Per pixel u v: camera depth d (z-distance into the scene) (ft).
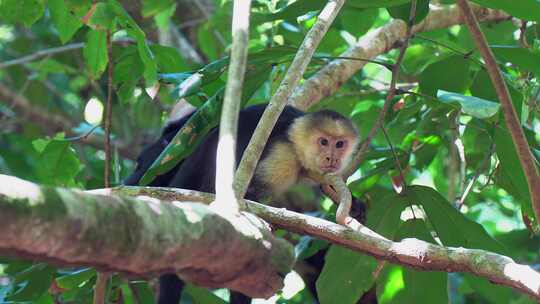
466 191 31.24
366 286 27.02
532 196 21.61
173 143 26.89
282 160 33.65
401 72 38.70
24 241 12.01
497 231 49.85
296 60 21.70
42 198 12.05
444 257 19.84
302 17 31.12
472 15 21.27
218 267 14.75
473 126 32.99
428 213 27.22
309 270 37.32
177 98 27.43
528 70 30.12
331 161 33.88
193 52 50.96
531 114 35.29
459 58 30.78
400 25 37.60
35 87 53.88
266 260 15.33
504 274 18.75
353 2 27.40
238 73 16.25
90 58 32.32
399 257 20.44
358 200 31.48
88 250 12.70
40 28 54.60
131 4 48.96
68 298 30.19
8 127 56.29
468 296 41.32
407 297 27.07
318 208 44.55
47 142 34.09
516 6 25.45
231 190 15.48
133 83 33.32
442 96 26.16
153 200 14.01
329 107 40.88
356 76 41.27
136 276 14.16
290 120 34.58
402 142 36.96
